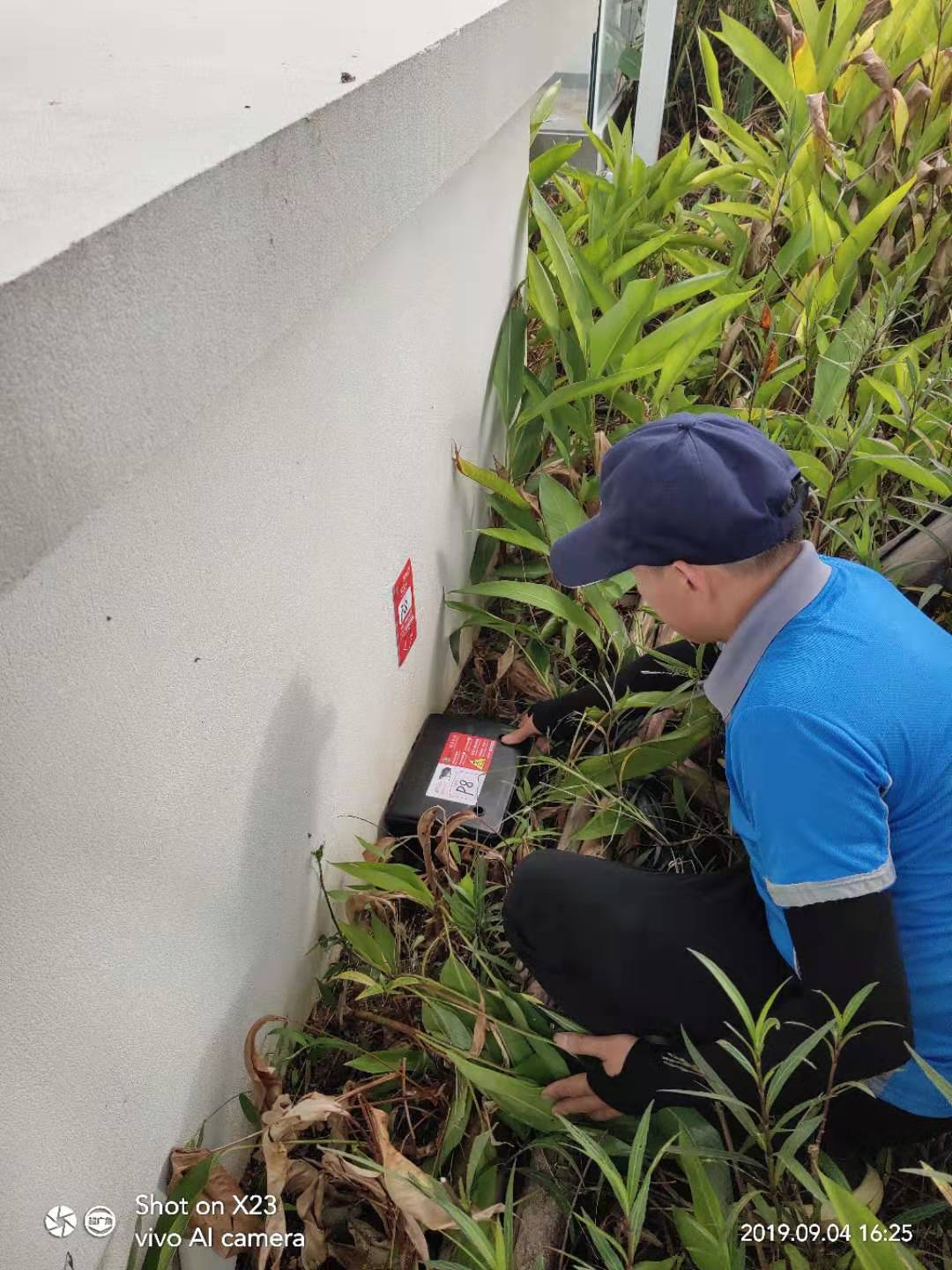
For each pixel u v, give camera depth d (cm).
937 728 89
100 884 76
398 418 135
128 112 78
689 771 151
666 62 292
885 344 207
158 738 81
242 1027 113
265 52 101
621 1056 109
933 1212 97
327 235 87
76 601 66
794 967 110
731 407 194
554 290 229
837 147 243
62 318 50
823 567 96
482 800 156
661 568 98
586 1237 112
